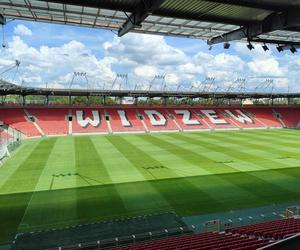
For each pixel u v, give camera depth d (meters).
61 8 13.26
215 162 30.23
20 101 72.25
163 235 14.52
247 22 14.30
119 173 26.06
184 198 19.70
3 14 14.18
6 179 24.44
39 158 32.72
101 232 14.90
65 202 19.14
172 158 32.34
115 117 62.28
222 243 9.99
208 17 13.59
